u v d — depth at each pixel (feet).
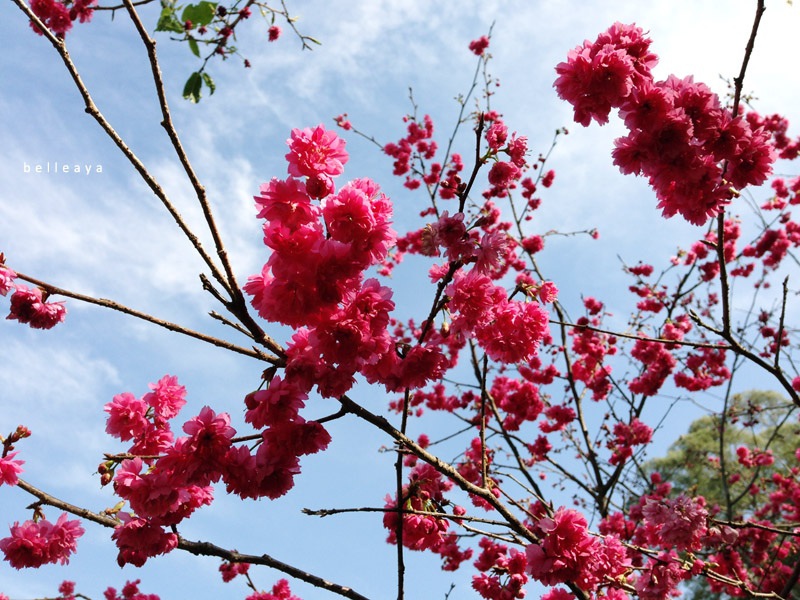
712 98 10.11
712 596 39.65
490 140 11.37
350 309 9.39
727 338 14.66
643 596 15.02
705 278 32.71
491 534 13.37
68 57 8.87
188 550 11.91
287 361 9.97
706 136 10.18
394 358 10.66
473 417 30.12
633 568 14.85
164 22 14.39
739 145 10.39
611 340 31.73
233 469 9.82
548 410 28.50
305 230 9.03
